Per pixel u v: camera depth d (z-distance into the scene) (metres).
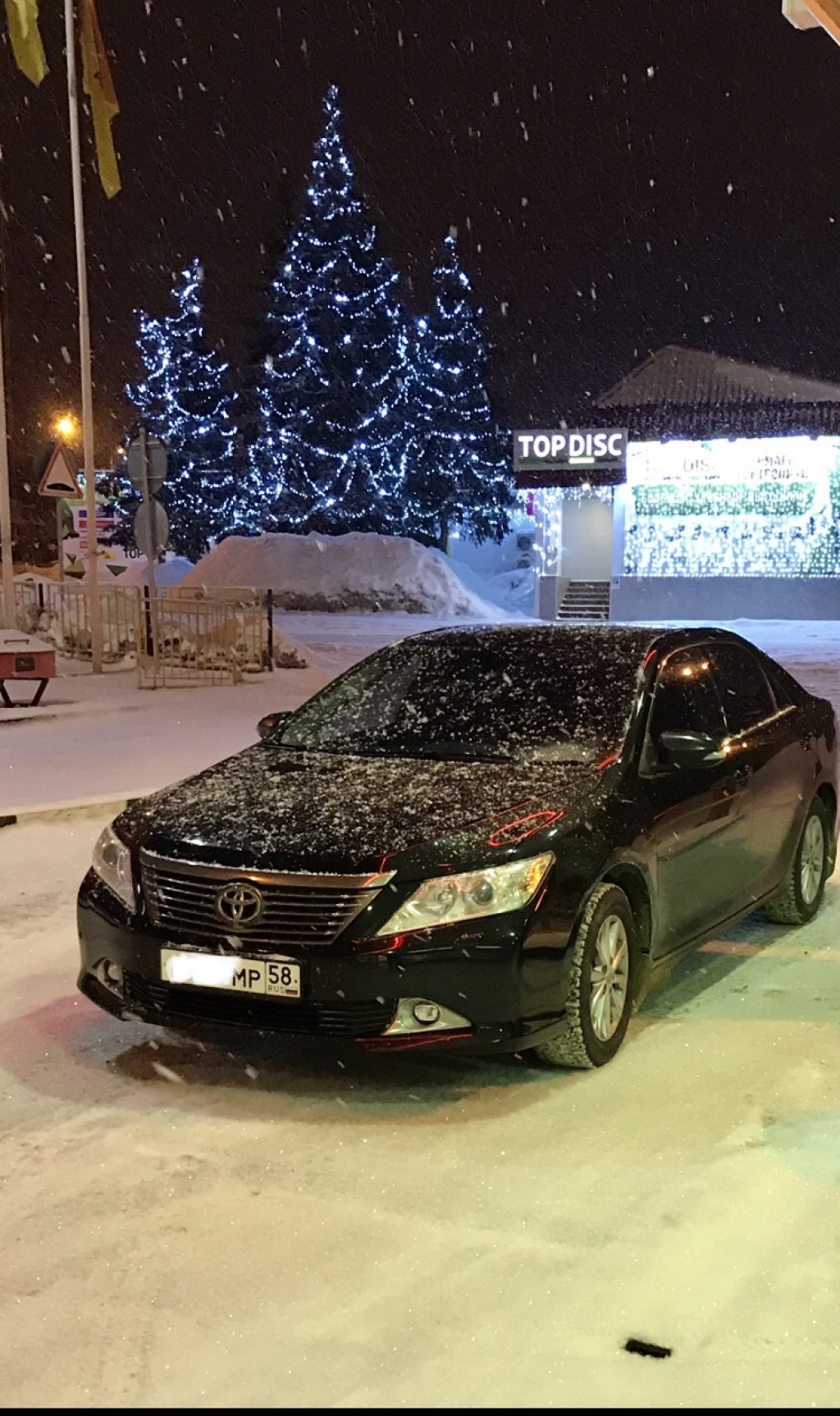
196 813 4.61
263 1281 3.17
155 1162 3.83
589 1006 4.36
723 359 33.09
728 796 5.32
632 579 32.25
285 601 33.12
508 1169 3.76
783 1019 5.00
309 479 39.03
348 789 4.71
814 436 30.47
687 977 5.54
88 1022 5.01
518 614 35.31
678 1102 4.21
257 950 4.14
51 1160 3.84
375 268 38.78
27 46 15.41
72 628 18.58
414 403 40.62
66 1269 3.24
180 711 13.44
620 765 4.84
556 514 33.28
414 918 4.07
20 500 53.25
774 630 28.11
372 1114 4.15
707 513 31.62
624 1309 3.03
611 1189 3.63
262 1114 4.16
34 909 6.60
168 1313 3.04
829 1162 3.78
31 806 8.57
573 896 4.25
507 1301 3.07
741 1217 3.46
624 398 33.09
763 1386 2.74
